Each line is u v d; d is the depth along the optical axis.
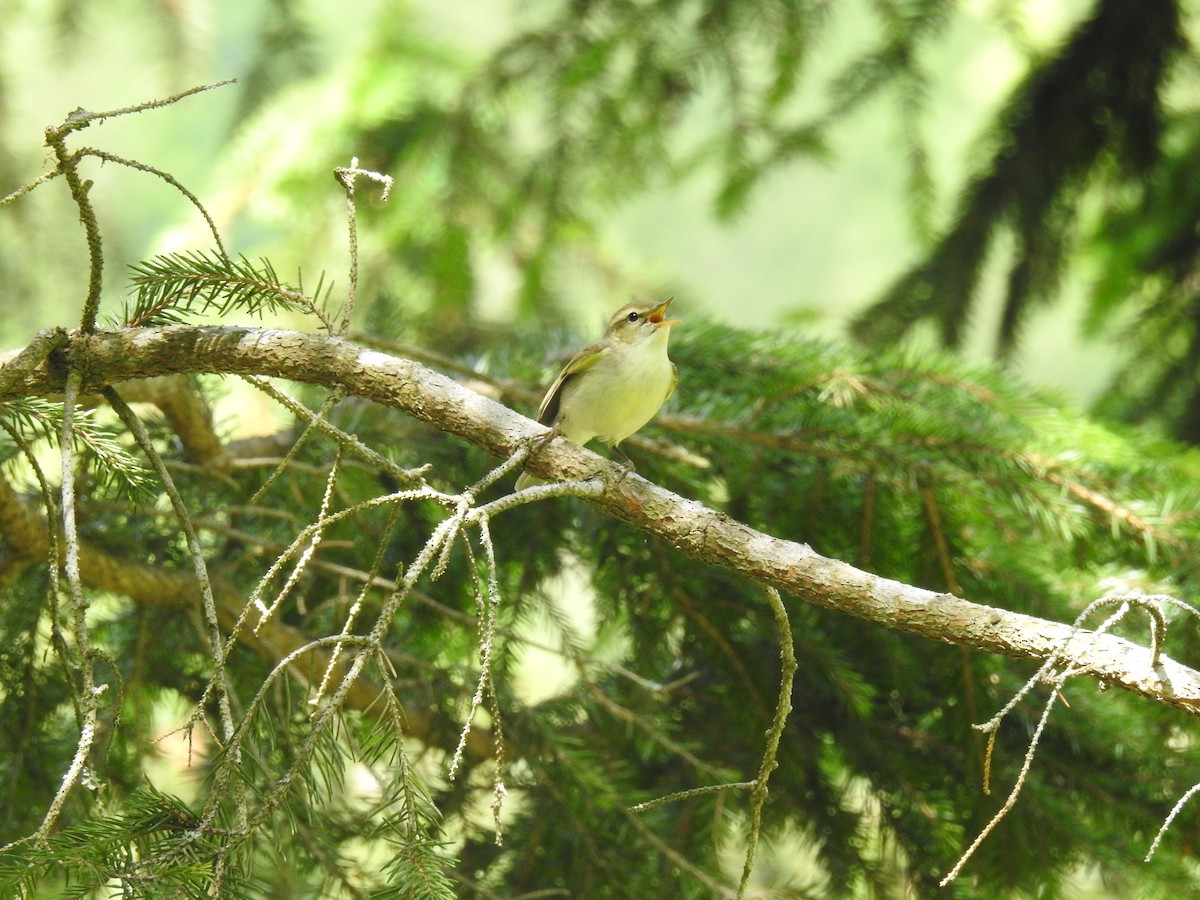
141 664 6.84
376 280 13.16
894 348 8.52
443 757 7.41
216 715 6.99
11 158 12.15
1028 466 7.23
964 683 7.05
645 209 24.33
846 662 7.26
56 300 12.50
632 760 7.80
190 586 6.80
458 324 13.06
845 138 24.25
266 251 12.96
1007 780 7.07
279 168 12.59
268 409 9.41
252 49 13.44
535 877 7.09
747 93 11.99
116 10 13.19
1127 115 10.82
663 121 12.15
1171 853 6.96
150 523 7.23
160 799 4.18
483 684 3.91
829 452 7.28
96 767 6.20
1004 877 7.04
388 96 12.80
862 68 11.79
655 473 7.66
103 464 5.32
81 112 4.29
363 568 7.62
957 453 7.23
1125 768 7.20
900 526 7.56
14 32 13.07
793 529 7.53
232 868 4.00
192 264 5.09
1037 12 12.03
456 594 7.80
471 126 12.35
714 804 7.18
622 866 6.97
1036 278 11.28
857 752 7.52
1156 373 11.90
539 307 13.35
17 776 6.30
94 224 4.67
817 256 25.53
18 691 6.43
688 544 4.72
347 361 4.86
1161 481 7.38
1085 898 8.41
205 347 4.91
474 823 7.28
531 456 4.84
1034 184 10.93
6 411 5.27
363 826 6.50
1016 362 11.45
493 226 13.20
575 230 13.70
